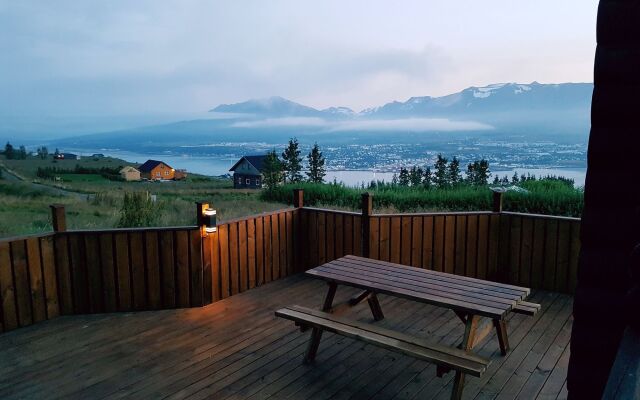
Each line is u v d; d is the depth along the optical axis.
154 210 9.48
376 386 3.15
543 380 3.21
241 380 3.23
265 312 4.55
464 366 2.59
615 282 2.06
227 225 4.95
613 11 1.91
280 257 5.66
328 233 5.72
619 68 1.93
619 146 1.98
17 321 4.14
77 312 4.50
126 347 3.77
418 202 10.73
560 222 4.98
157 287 4.62
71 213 12.81
